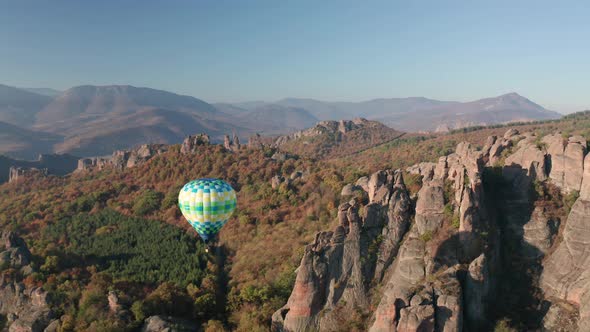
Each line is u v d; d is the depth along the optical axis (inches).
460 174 2194.9
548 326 1875.0
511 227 2269.9
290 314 2150.6
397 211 2273.6
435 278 1932.8
